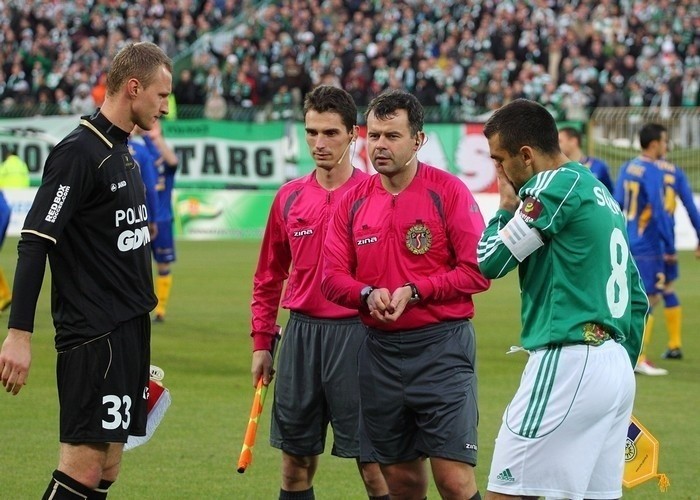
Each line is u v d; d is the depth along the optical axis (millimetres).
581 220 17500
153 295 19812
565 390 17422
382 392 20297
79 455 19000
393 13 126062
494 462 17891
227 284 66625
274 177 98188
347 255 20547
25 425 31547
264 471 27406
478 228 20031
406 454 20578
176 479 26516
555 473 17484
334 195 22094
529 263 17922
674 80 110812
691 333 51219
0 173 93688
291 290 22359
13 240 91500
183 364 41562
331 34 122062
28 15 126312
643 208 42969
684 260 85438
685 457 28922
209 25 130875
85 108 103750
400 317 19969
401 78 114062
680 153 92062
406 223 20141
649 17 125062
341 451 21922
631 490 25938
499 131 18156
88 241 18938
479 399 35844
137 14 126000
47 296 61625
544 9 123750
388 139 19875
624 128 92125
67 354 18953
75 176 18547
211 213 97562
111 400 18984
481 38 119000
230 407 34438
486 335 48938
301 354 22156
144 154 49156
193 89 110500
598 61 116625
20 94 114625
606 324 17578
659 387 38625
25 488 25391
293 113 105500
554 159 18125
